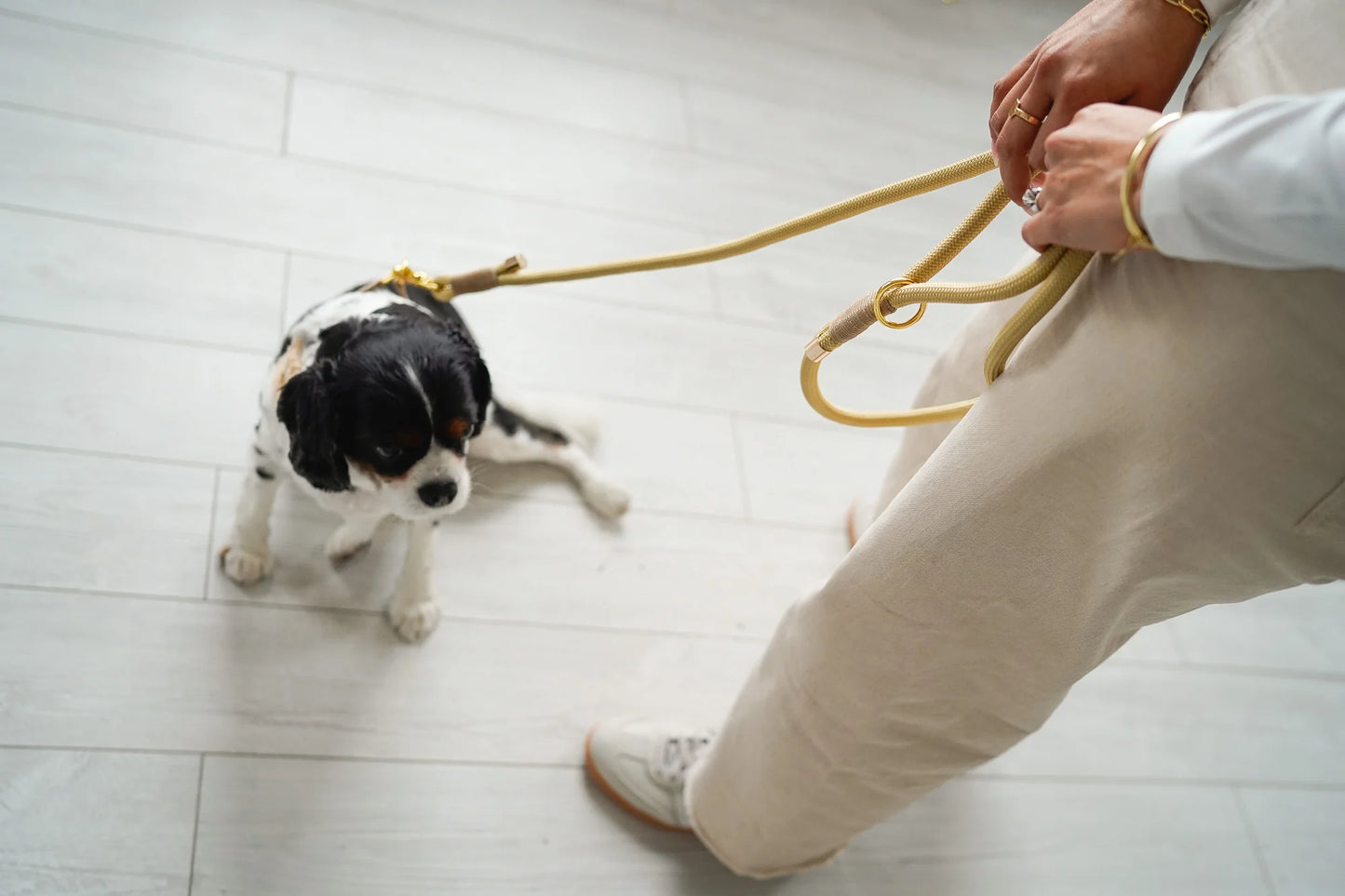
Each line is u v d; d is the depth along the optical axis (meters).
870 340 2.28
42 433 1.60
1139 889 1.71
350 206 2.04
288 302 1.87
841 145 2.61
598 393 1.98
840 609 1.08
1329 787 1.91
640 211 2.28
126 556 1.54
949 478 0.96
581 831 1.51
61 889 1.28
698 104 2.56
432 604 1.61
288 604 1.58
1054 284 0.85
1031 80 0.88
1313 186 0.59
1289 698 2.01
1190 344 0.76
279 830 1.39
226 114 2.07
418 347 1.36
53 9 2.08
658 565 1.81
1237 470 0.78
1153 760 1.86
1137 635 2.02
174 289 1.81
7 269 1.73
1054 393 0.87
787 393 2.12
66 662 1.43
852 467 2.05
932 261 0.98
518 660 1.63
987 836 1.69
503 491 1.80
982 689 1.06
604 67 2.53
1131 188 0.71
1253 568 0.84
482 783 1.51
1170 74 0.83
